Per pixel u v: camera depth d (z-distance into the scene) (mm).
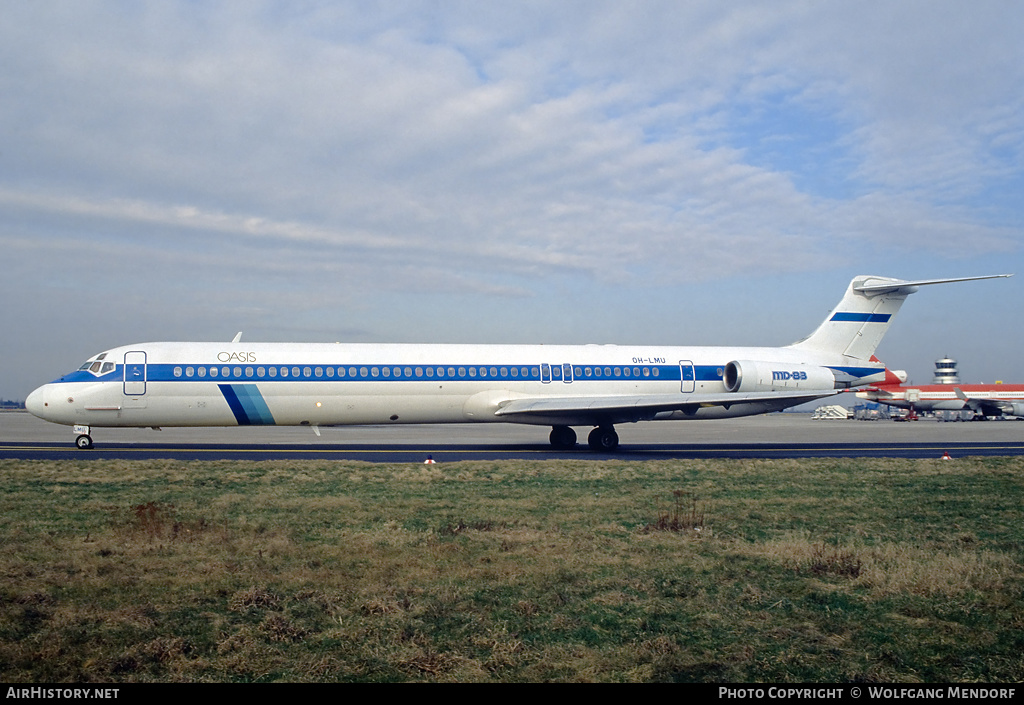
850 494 17828
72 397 26609
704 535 12883
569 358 32219
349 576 10102
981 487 19250
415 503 15781
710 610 8969
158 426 27969
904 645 7934
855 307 36250
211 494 16625
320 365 28609
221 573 10125
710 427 63344
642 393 32750
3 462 22109
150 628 8039
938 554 11586
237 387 27656
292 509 14875
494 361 30938
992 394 82812
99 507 14797
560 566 10773
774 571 10695
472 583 9891
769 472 21828
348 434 44969
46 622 8148
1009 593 9680
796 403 32625
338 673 7035
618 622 8516
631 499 16719
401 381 29406
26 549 11242
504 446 33406
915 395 83875
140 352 27453
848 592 9742
